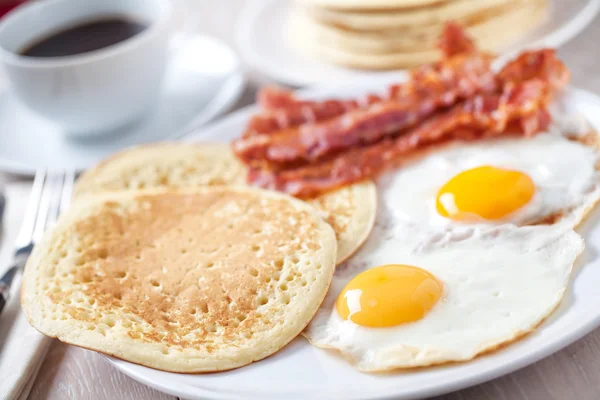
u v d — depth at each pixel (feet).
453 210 1.43
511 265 1.35
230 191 1.53
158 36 1.87
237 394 1.24
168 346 1.29
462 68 1.64
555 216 1.41
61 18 1.98
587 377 1.27
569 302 1.28
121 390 1.36
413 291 1.30
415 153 1.58
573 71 1.84
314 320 1.34
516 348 1.23
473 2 1.84
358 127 1.60
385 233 1.47
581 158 1.47
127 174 1.64
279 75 1.94
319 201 1.53
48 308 1.34
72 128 1.90
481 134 1.57
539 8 1.94
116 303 1.36
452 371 1.22
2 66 1.83
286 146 1.61
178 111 1.96
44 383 1.40
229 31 2.27
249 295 1.35
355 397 1.20
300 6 2.03
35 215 1.66
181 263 1.41
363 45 1.88
